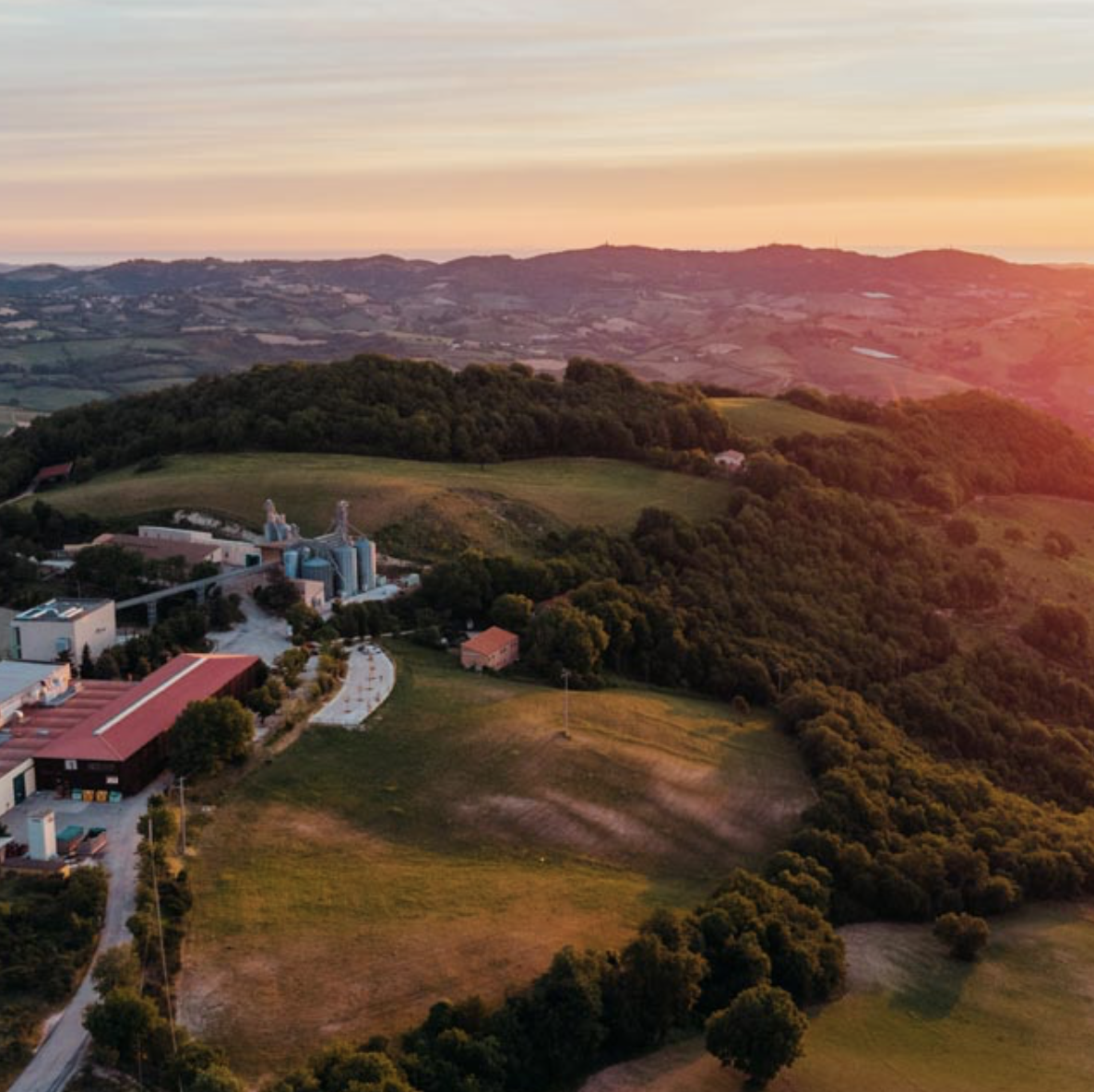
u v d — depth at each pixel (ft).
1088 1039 299.38
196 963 266.98
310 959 272.72
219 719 359.05
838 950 306.14
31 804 345.51
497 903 309.01
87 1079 226.38
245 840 328.08
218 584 538.47
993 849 393.91
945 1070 273.54
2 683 395.34
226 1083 212.23
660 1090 249.96
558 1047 250.57
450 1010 249.34
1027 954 342.85
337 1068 220.84
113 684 417.08
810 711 472.03
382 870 322.34
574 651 476.95
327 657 454.81
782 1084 255.70
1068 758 520.83
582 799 377.50
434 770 380.58
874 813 395.34
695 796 393.09
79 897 281.13
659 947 266.98
